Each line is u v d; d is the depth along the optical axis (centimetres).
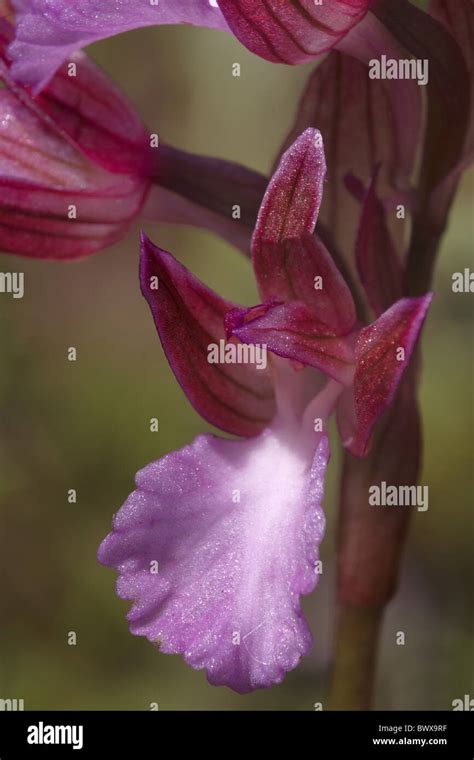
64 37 12
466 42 12
